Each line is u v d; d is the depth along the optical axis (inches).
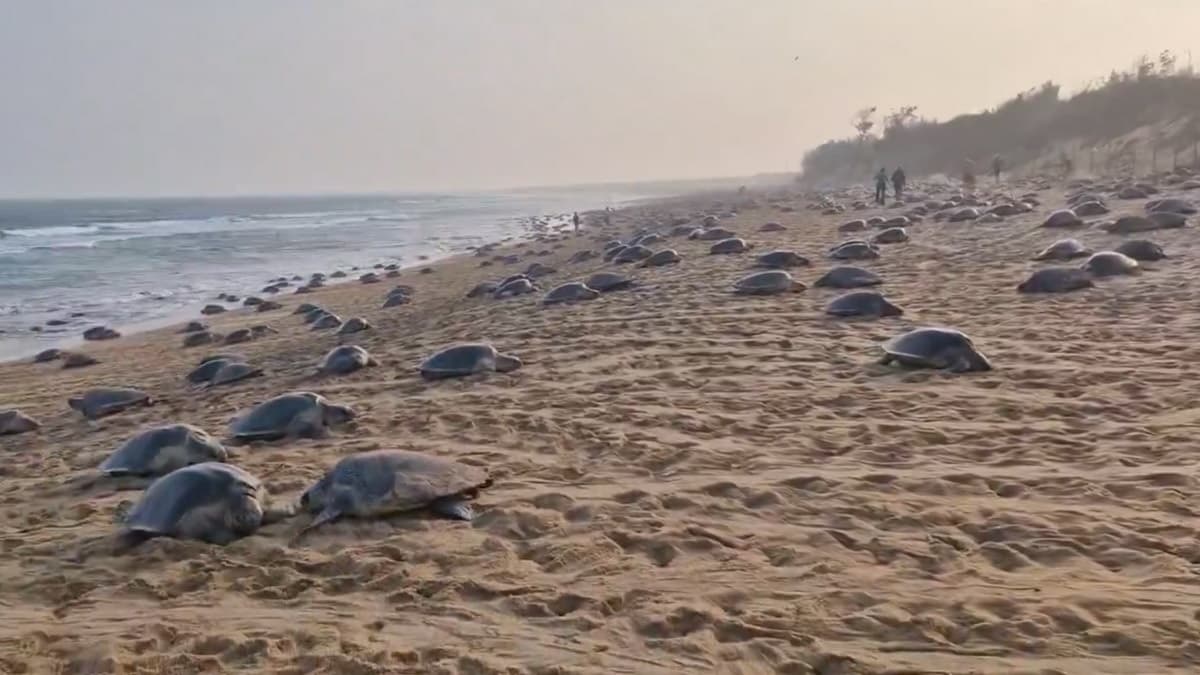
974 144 3425.2
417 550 264.1
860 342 510.0
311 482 333.7
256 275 1563.7
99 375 714.2
